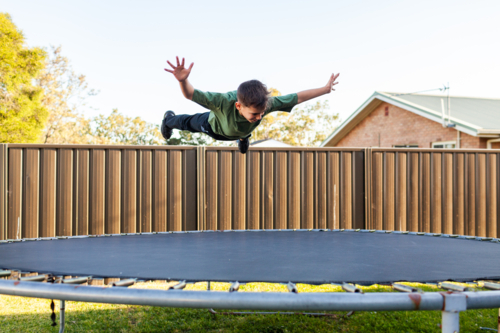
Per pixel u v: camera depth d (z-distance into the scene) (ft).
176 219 15.55
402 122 39.63
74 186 14.61
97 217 14.73
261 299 4.13
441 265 6.68
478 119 33.58
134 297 4.30
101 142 84.74
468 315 11.66
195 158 15.87
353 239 10.41
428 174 17.75
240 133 6.57
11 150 14.15
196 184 15.85
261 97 5.58
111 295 4.35
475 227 17.94
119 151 15.06
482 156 18.17
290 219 16.51
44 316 11.11
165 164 15.53
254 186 16.29
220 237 10.94
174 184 15.58
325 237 10.91
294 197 16.58
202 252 8.17
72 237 10.82
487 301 4.26
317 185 16.80
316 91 6.89
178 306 4.23
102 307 12.28
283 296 4.13
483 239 10.08
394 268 6.36
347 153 17.10
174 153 15.62
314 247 8.89
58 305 12.41
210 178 15.99
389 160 17.42
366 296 4.13
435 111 34.83
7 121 39.60
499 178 18.22
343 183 16.99
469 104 41.37
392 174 17.44
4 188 14.05
